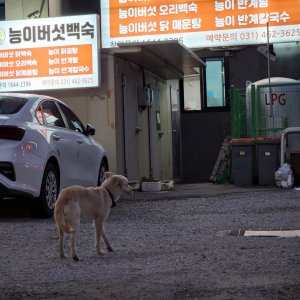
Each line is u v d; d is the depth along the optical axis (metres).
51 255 9.55
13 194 12.54
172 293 7.08
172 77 24.97
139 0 27.33
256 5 26.81
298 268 8.16
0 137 12.54
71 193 9.11
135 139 21.11
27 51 19.62
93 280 7.82
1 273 8.38
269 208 14.41
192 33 27.16
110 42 27.50
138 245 10.25
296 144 21.66
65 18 19.41
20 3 27.45
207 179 27.78
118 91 19.67
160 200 16.92
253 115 22.34
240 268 8.24
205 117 28.20
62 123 14.64
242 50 27.62
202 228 11.92
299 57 27.08
